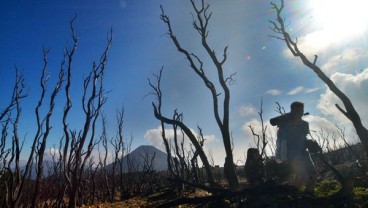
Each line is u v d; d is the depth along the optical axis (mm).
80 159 10547
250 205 7488
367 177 8805
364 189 7645
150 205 11039
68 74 10273
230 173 11445
